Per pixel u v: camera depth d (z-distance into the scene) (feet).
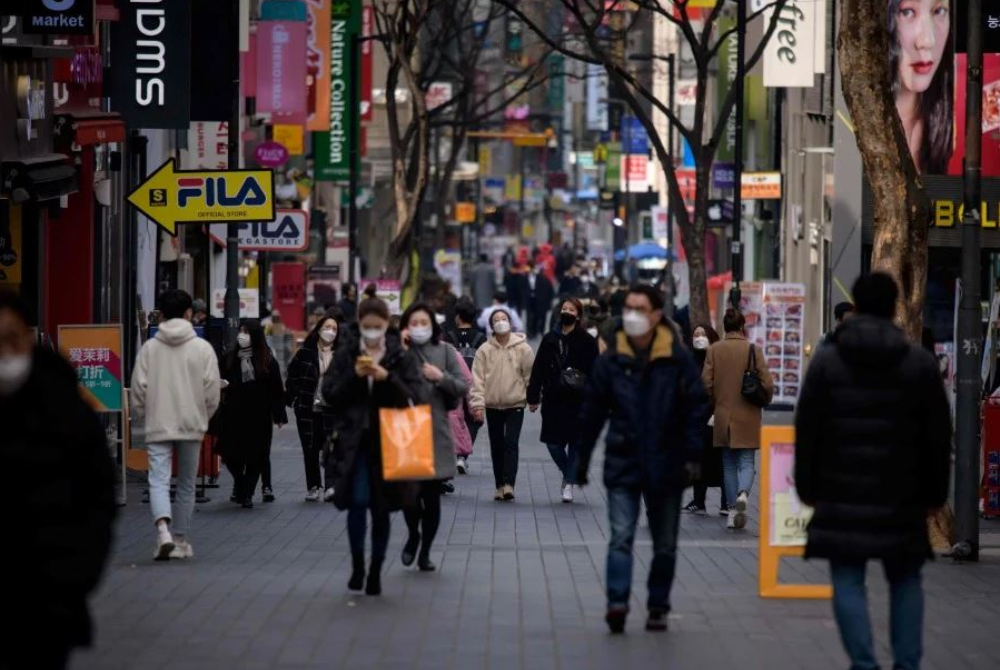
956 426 119.44
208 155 269.23
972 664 81.25
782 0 244.63
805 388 71.31
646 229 570.87
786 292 264.52
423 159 324.19
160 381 113.29
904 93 227.61
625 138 545.44
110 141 171.42
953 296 228.63
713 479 144.87
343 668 77.41
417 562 109.19
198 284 299.38
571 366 152.87
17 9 131.13
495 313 154.20
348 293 299.38
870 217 244.22
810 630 88.33
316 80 321.32
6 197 144.97
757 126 396.98
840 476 70.44
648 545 122.52
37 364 54.90
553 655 80.89
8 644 54.24
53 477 54.54
